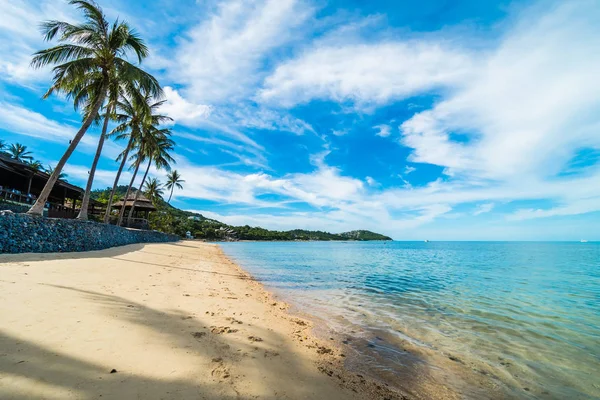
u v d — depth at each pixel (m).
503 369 4.53
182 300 6.42
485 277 15.84
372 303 8.91
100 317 4.33
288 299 8.93
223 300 7.22
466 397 3.64
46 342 3.23
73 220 14.59
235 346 4.04
